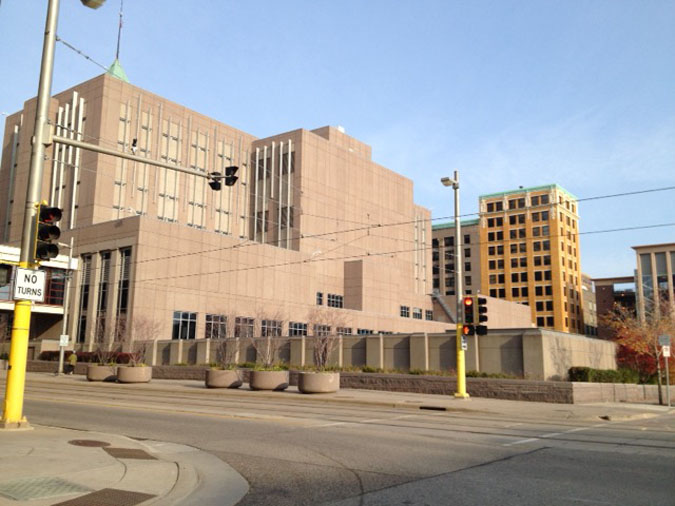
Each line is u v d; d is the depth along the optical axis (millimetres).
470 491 7727
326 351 34812
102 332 48688
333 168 80125
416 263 98562
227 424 14734
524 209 124562
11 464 8633
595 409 21266
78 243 58812
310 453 10609
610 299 116562
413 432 13445
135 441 11672
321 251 75750
